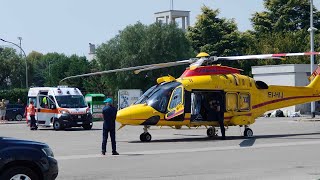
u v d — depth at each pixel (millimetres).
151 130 45469
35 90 53500
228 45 103750
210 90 34281
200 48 104000
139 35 93625
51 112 50781
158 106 33000
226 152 26656
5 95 88125
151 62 92125
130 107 32844
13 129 53125
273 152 26391
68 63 142625
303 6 115188
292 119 62812
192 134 40219
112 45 95375
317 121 57281
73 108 50375
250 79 36250
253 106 36062
